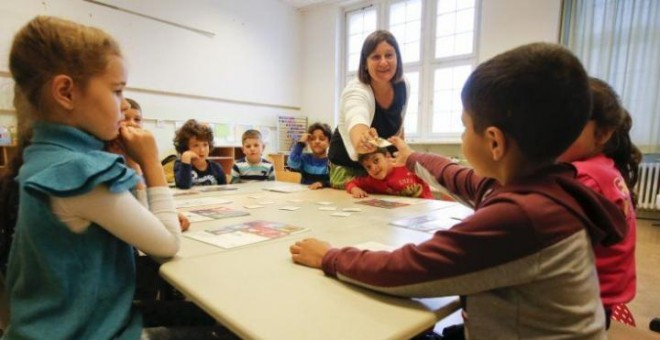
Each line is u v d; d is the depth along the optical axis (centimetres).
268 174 305
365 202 147
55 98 61
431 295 51
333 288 58
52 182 54
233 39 514
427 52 500
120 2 403
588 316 48
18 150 68
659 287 210
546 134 49
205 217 115
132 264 69
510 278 47
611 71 372
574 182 51
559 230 46
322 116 594
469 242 48
